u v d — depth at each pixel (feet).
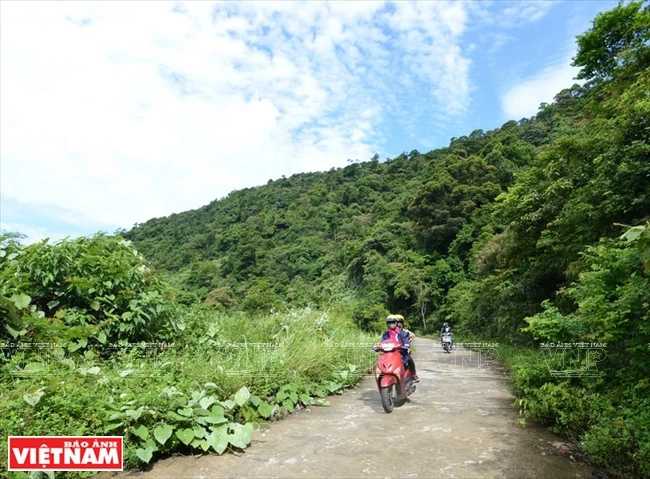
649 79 29.09
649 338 14.30
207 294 167.12
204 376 16.93
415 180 275.80
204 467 12.23
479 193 162.20
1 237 20.26
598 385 16.16
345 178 365.40
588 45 48.26
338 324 41.19
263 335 30.17
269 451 13.65
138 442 12.81
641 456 11.17
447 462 12.56
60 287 19.80
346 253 205.98
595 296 16.67
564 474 11.70
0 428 11.31
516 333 52.70
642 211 27.89
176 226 383.86
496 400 22.08
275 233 299.38
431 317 142.20
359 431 15.94
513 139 193.16
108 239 24.22
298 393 20.47
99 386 14.52
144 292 22.95
